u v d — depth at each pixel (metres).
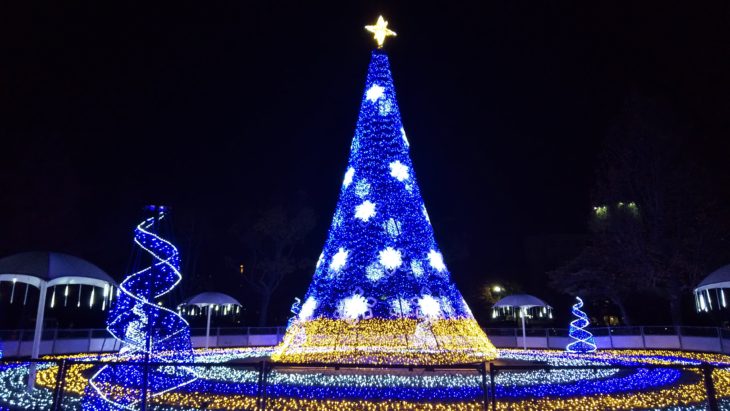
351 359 17.33
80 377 16.08
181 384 12.73
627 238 32.62
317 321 18.56
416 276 18.62
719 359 24.16
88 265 14.01
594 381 15.18
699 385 14.81
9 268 12.89
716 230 30.70
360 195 19.42
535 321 45.00
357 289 18.39
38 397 13.01
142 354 13.25
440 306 18.58
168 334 14.26
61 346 26.38
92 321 34.47
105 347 28.44
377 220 18.92
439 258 19.48
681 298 34.28
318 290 19.22
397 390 13.76
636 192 33.47
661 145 32.47
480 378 15.62
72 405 12.16
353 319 18.20
